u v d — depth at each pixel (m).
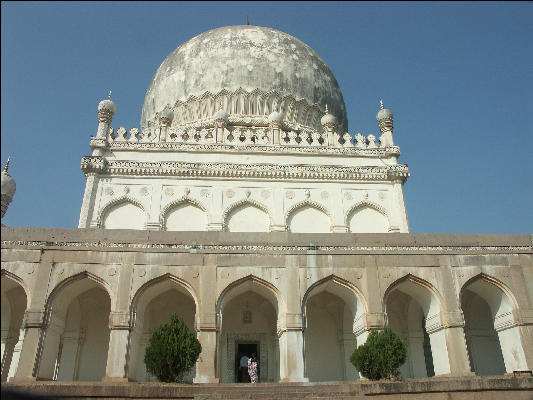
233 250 13.67
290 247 13.88
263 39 26.05
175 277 13.29
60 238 13.49
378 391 10.71
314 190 19.95
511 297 13.81
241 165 19.91
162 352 11.46
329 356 15.81
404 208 19.84
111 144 20.30
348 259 13.81
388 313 16.48
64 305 13.48
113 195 19.09
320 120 25.48
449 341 13.16
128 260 13.37
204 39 26.33
